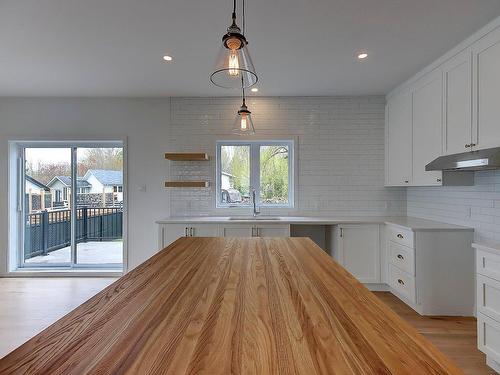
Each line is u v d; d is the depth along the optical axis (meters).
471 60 2.32
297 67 2.95
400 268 3.00
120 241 4.11
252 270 1.26
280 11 2.02
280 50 2.59
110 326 0.75
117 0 1.91
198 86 3.51
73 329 0.73
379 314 0.83
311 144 3.86
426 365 0.58
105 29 2.26
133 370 0.56
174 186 3.69
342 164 3.85
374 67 2.95
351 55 2.69
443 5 1.96
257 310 0.85
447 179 2.65
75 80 3.31
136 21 2.15
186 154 3.64
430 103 2.85
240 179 4.02
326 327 0.74
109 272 3.92
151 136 3.91
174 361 0.59
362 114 3.85
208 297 0.95
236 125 2.23
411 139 3.19
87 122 3.91
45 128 3.90
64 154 4.12
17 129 3.90
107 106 3.91
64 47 2.55
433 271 2.74
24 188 4.11
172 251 1.63
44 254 4.12
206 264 1.36
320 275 1.19
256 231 3.37
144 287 1.05
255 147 4.02
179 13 2.05
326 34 2.33
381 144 3.83
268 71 3.05
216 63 1.32
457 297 2.73
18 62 2.84
